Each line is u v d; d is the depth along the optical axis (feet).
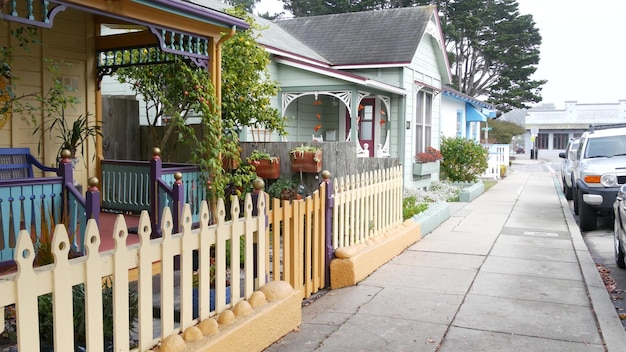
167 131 32.12
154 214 23.38
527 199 54.19
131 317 14.44
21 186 18.63
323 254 21.49
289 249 18.72
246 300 15.88
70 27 28.73
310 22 66.49
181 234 13.35
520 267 25.27
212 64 26.07
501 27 157.07
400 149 54.70
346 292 21.22
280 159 32.60
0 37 25.40
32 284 9.83
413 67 57.26
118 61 31.14
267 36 53.72
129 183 27.37
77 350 12.63
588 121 193.06
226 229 14.99
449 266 25.40
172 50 23.72
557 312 18.86
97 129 28.60
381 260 25.36
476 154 67.15
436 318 18.21
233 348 14.06
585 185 37.14
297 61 48.29
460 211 44.55
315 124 57.41
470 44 159.22
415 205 41.14
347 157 31.99
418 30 57.77
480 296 20.67
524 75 159.02
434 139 67.36
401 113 54.49
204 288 14.12
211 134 26.08
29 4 17.76
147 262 12.33
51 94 26.35
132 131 34.53
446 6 154.51
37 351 9.93
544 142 202.08
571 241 31.71
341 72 46.96
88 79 29.84
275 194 31.17
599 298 20.30
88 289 10.88
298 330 17.08
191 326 13.64
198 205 26.40
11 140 26.20
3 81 25.20
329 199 21.62
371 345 15.88
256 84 35.27
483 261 26.45
